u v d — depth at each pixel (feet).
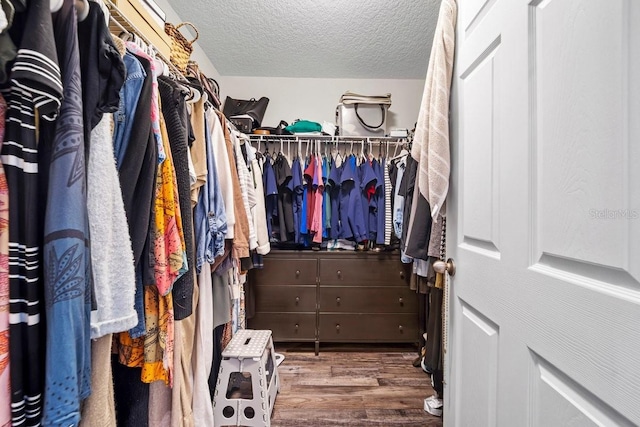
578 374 1.53
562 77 1.68
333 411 5.39
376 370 6.86
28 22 1.40
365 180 7.41
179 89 2.91
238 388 5.52
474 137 2.67
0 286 1.41
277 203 7.57
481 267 2.54
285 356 7.57
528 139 1.95
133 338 2.46
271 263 7.77
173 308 2.73
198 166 3.43
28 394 1.48
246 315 7.59
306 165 7.89
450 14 3.12
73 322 1.54
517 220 2.05
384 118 8.00
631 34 1.30
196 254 3.49
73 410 1.53
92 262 1.81
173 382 2.97
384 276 7.75
